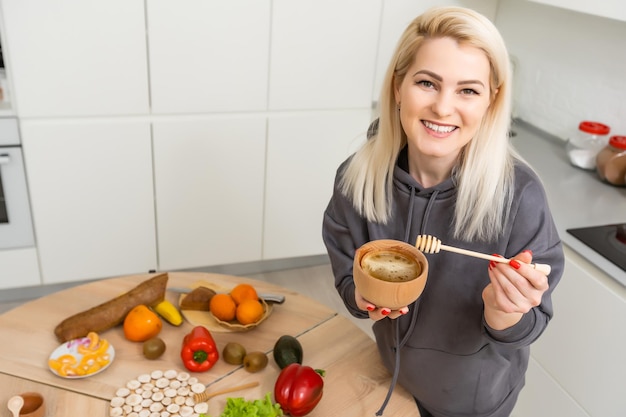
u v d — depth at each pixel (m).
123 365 1.33
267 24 2.42
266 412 1.15
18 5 2.12
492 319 1.05
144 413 1.19
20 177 2.39
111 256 2.64
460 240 1.16
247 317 1.42
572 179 2.25
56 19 2.18
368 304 1.03
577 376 1.84
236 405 1.16
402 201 1.21
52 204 2.47
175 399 1.23
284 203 2.78
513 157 1.17
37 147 2.35
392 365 1.33
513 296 0.94
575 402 1.86
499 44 0.99
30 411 1.19
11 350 1.35
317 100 2.62
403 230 1.24
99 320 1.39
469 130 1.02
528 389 2.08
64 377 1.28
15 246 2.51
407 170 1.23
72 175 2.44
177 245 2.71
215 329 1.44
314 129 2.67
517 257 0.95
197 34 2.35
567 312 1.85
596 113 2.39
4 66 2.32
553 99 2.62
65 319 1.42
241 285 1.51
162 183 2.57
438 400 1.33
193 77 2.42
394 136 1.18
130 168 2.50
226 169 2.63
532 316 1.07
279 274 3.00
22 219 2.46
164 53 2.35
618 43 2.24
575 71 2.47
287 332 1.45
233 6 2.35
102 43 2.26
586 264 1.79
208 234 2.73
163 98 2.42
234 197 2.69
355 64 2.60
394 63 1.08
